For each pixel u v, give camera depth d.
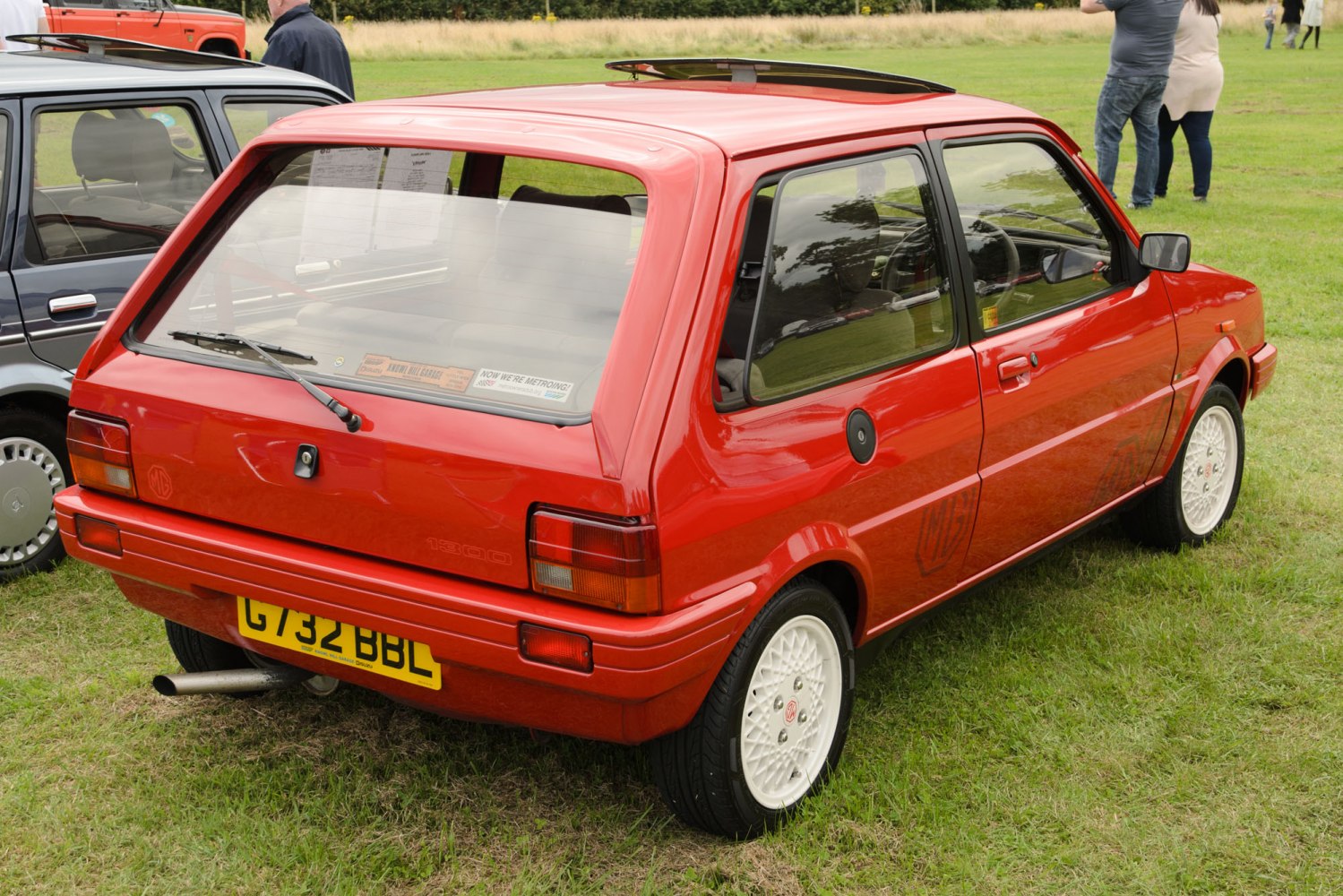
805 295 3.03
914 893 3.03
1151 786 3.46
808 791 3.31
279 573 2.97
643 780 3.46
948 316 3.50
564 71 31.91
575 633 2.63
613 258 2.81
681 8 65.19
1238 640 4.27
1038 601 4.55
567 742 3.64
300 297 3.13
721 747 2.98
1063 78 28.11
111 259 4.87
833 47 42.91
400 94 24.48
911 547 3.42
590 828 3.26
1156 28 11.58
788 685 3.17
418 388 2.85
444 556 2.79
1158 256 4.25
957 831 3.25
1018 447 3.76
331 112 3.35
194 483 3.12
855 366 3.18
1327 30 45.00
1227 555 4.97
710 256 2.75
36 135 4.68
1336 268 9.76
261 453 2.98
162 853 3.14
